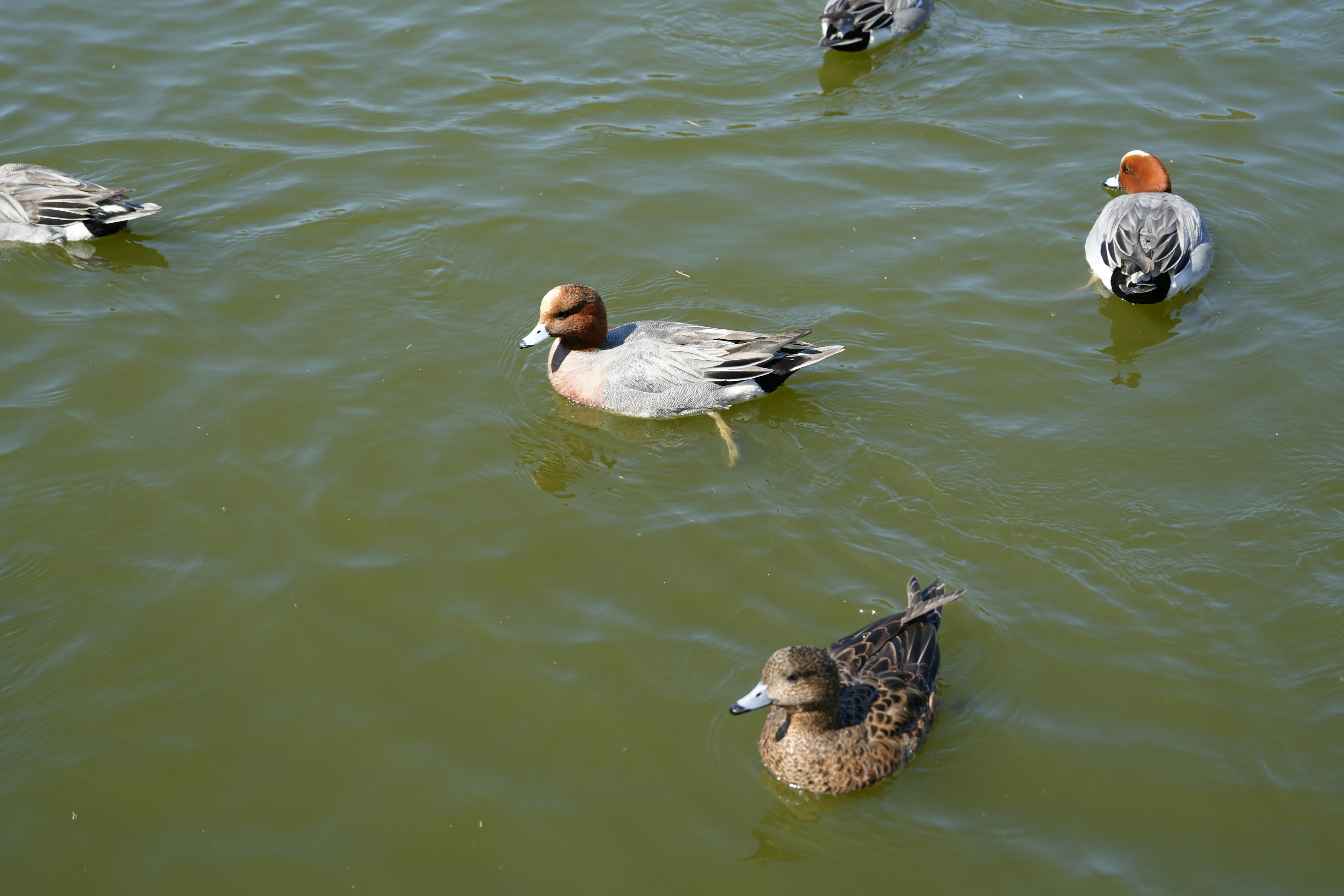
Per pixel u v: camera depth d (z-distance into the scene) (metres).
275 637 8.24
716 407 10.49
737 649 8.17
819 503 9.51
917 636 7.77
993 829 7.01
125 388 10.52
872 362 11.04
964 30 16.45
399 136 14.30
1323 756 7.36
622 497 9.60
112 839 6.91
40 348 10.96
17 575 8.65
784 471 9.86
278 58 15.71
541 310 11.05
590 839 6.96
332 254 12.41
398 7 16.89
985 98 14.99
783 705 6.98
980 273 12.16
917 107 14.83
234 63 15.59
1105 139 14.16
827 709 7.11
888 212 13.04
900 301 11.77
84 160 13.72
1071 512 9.31
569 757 7.45
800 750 7.19
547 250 12.52
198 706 7.75
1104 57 15.78
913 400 10.56
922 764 7.40
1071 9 16.89
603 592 8.65
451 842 6.93
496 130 14.42
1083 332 11.37
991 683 7.89
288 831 6.98
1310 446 9.92
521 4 16.92
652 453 10.14
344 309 11.66
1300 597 8.48
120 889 6.64
